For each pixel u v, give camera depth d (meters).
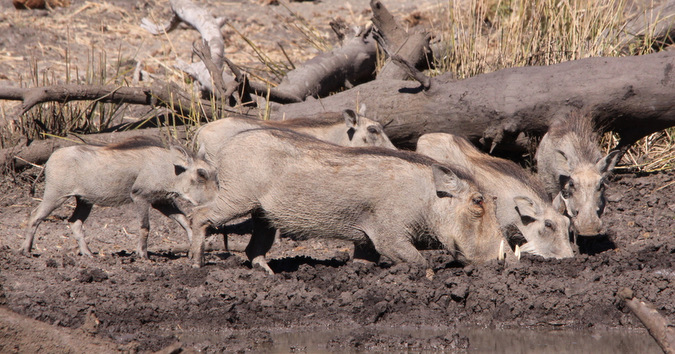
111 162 24.39
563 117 28.77
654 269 22.12
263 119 31.47
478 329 19.30
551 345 17.95
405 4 55.94
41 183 32.00
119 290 19.92
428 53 37.91
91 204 24.80
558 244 22.83
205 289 20.11
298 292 19.98
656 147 34.75
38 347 14.52
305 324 19.12
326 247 26.88
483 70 35.44
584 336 18.73
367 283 20.73
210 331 18.59
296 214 21.75
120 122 36.19
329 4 57.19
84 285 20.27
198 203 24.91
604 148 33.69
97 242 26.58
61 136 33.50
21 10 50.34
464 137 28.67
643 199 30.44
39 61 42.81
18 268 21.67
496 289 20.16
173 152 24.84
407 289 20.27
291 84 35.81
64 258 22.45
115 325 18.30
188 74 37.69
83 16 50.59
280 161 21.52
